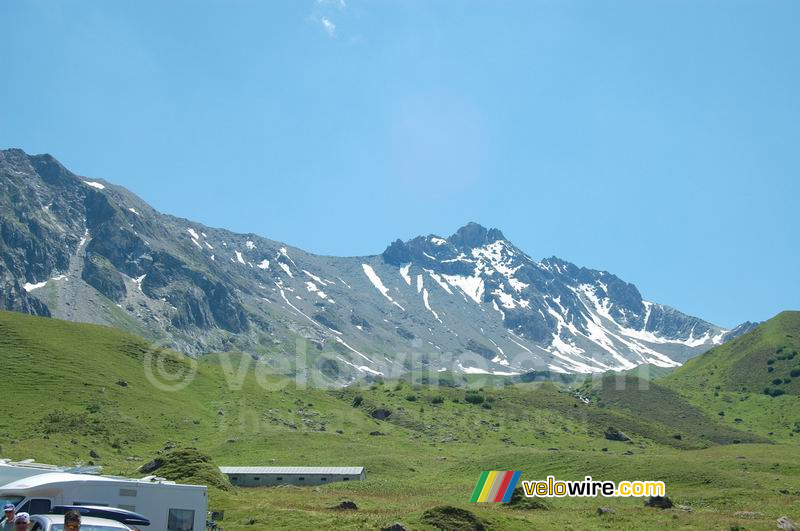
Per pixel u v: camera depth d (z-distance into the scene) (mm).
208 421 191000
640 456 152625
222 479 106438
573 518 93250
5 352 197625
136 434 165750
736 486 126250
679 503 112812
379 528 70000
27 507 49469
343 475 135625
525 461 151750
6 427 153375
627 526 87625
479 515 77875
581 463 146375
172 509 54344
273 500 99250
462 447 195625
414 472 153500
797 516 95750
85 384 188125
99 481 52281
